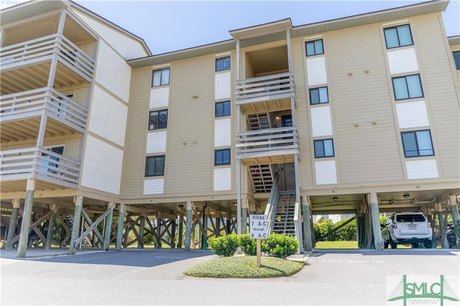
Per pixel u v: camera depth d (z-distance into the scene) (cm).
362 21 1551
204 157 1678
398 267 833
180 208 2031
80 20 1582
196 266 815
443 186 1313
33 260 1110
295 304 493
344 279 692
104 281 691
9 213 2022
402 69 1473
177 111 1803
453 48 1563
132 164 1805
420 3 1448
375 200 1380
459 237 1370
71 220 2105
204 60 1831
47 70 1539
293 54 1653
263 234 804
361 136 1455
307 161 1498
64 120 1449
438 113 1384
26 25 1622
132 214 2012
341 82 1544
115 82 1812
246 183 1571
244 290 591
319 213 2319
